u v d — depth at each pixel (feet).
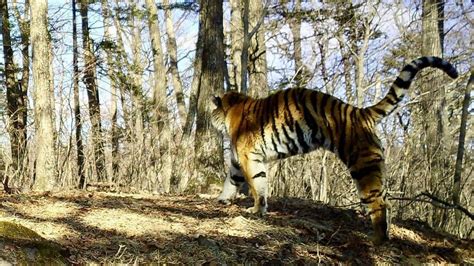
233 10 55.36
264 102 24.40
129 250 18.39
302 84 39.91
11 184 30.73
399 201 30.48
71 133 32.09
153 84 72.84
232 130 25.07
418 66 22.65
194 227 21.84
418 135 33.35
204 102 35.96
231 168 26.63
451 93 39.60
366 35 35.96
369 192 22.08
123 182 33.58
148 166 34.50
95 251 17.93
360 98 34.76
